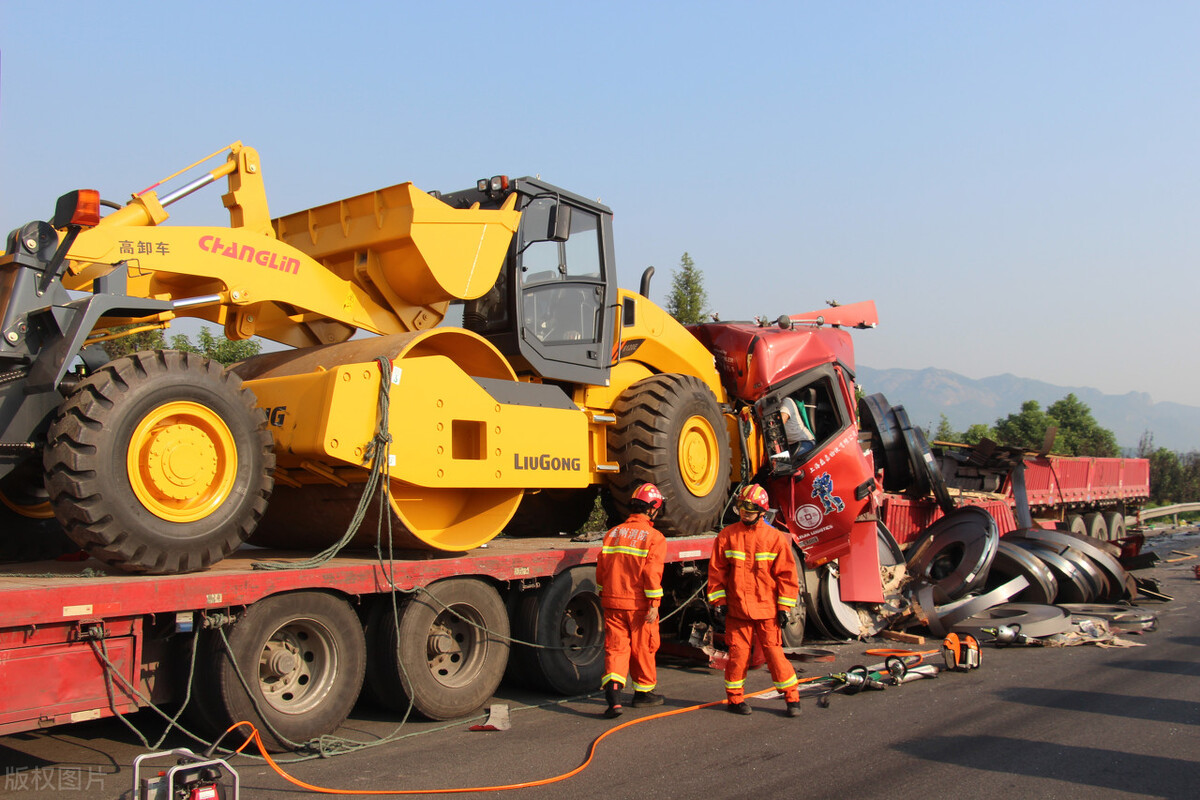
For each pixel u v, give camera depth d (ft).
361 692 22.36
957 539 39.47
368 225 23.86
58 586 15.29
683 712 22.71
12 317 17.07
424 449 21.39
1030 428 145.59
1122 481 81.00
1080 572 42.04
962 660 28.37
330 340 24.91
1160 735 20.61
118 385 17.02
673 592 30.30
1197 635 35.68
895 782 17.01
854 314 42.14
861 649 32.96
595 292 29.17
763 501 23.08
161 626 17.17
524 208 26.37
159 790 12.92
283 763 17.85
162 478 17.51
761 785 16.75
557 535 33.09
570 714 22.70
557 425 25.30
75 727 20.49
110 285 18.38
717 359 36.04
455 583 22.17
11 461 17.48
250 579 17.75
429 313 25.71
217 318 22.07
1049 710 23.02
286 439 20.39
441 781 16.78
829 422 37.76
